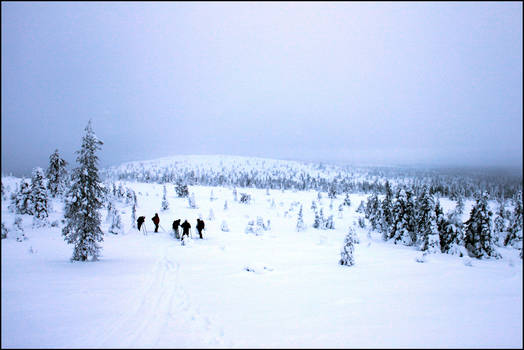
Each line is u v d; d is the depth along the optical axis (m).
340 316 9.86
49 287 12.28
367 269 16.95
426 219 27.02
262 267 15.89
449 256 23.42
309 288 12.89
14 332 8.41
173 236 25.73
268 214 43.97
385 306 10.84
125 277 13.98
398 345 7.95
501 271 17.28
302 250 22.39
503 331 8.88
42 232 26.02
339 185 127.56
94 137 17.22
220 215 39.12
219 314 9.91
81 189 17.00
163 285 12.90
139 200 46.56
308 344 7.95
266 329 8.84
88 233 17.12
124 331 8.65
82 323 9.11
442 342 8.15
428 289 13.07
